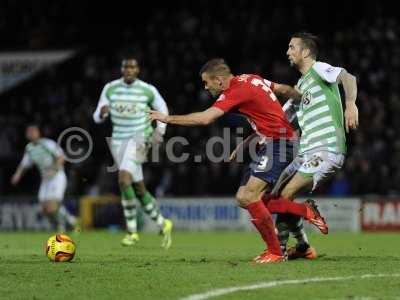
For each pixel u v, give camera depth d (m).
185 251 27.84
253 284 17.28
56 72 73.56
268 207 21.94
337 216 50.25
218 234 46.81
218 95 21.81
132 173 30.95
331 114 21.88
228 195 55.41
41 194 45.38
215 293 16.23
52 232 51.62
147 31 70.88
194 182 56.16
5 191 63.53
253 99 21.22
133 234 31.42
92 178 59.53
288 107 22.81
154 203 31.08
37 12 77.19
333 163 21.92
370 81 60.06
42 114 66.81
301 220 22.58
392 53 61.50
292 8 67.75
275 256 21.53
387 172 52.84
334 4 67.25
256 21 67.19
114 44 74.12
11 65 74.81
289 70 61.50
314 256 22.94
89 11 76.94
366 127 56.19
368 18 65.31
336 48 63.03
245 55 65.38
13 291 16.84
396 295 16.08
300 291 16.44
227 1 69.50
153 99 31.50
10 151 64.69
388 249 29.62
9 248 29.62
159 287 17.06
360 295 16.05
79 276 18.67
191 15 70.25
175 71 65.38
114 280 18.03
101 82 67.88
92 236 42.69
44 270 19.72
